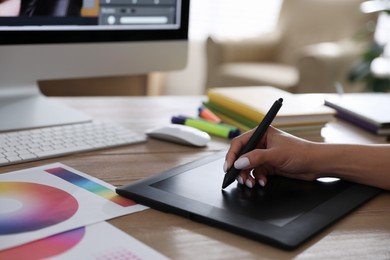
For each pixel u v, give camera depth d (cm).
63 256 48
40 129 87
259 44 366
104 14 100
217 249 52
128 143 86
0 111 95
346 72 318
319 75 301
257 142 70
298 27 368
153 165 77
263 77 318
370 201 67
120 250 50
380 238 57
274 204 62
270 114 70
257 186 68
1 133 85
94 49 100
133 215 58
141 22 104
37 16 93
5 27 91
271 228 55
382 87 306
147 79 227
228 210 59
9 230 52
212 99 108
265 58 372
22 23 92
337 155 70
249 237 54
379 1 315
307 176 71
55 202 60
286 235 54
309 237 54
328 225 58
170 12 107
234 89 113
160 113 110
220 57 347
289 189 67
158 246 52
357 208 64
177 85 417
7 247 49
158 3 105
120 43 102
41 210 57
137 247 51
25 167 72
